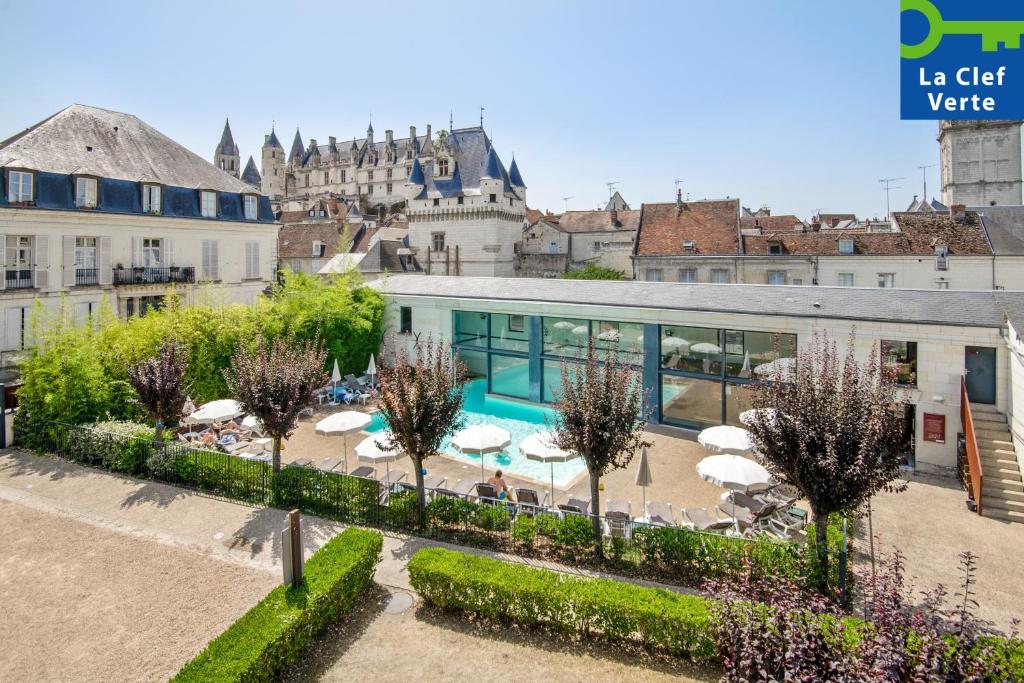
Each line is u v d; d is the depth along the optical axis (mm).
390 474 16016
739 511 12898
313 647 8672
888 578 6855
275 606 8594
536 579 9266
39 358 17250
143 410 17859
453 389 13445
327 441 19219
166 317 21094
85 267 29984
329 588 9039
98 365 17656
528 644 8711
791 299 19500
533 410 23922
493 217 55281
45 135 29953
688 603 8555
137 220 31953
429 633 9016
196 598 9734
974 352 16188
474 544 11742
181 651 8406
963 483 14891
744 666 6227
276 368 14117
